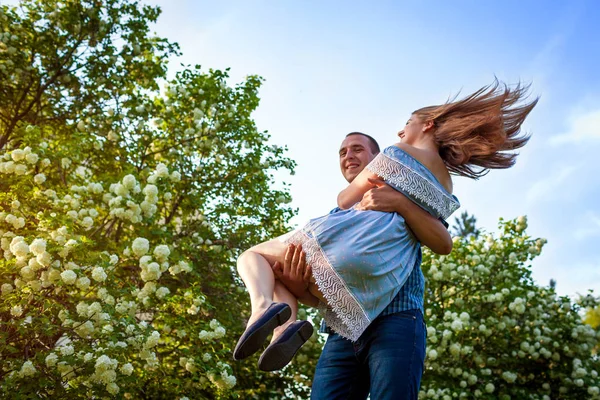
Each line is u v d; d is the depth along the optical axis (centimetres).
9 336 468
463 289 916
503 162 224
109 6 837
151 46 877
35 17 823
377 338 196
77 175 623
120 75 848
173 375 609
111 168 773
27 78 805
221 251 792
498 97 214
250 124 866
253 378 828
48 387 445
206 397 617
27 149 547
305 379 848
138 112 804
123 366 476
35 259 454
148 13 857
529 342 922
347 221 199
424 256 905
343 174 273
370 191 207
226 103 848
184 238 738
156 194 579
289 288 204
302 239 198
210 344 587
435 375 820
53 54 811
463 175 230
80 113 819
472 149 214
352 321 188
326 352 217
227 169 854
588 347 927
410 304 201
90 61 833
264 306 181
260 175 853
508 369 892
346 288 189
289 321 192
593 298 944
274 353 175
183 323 581
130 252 541
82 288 469
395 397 186
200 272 764
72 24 818
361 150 269
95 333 477
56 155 578
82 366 446
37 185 564
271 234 864
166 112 820
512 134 221
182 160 814
